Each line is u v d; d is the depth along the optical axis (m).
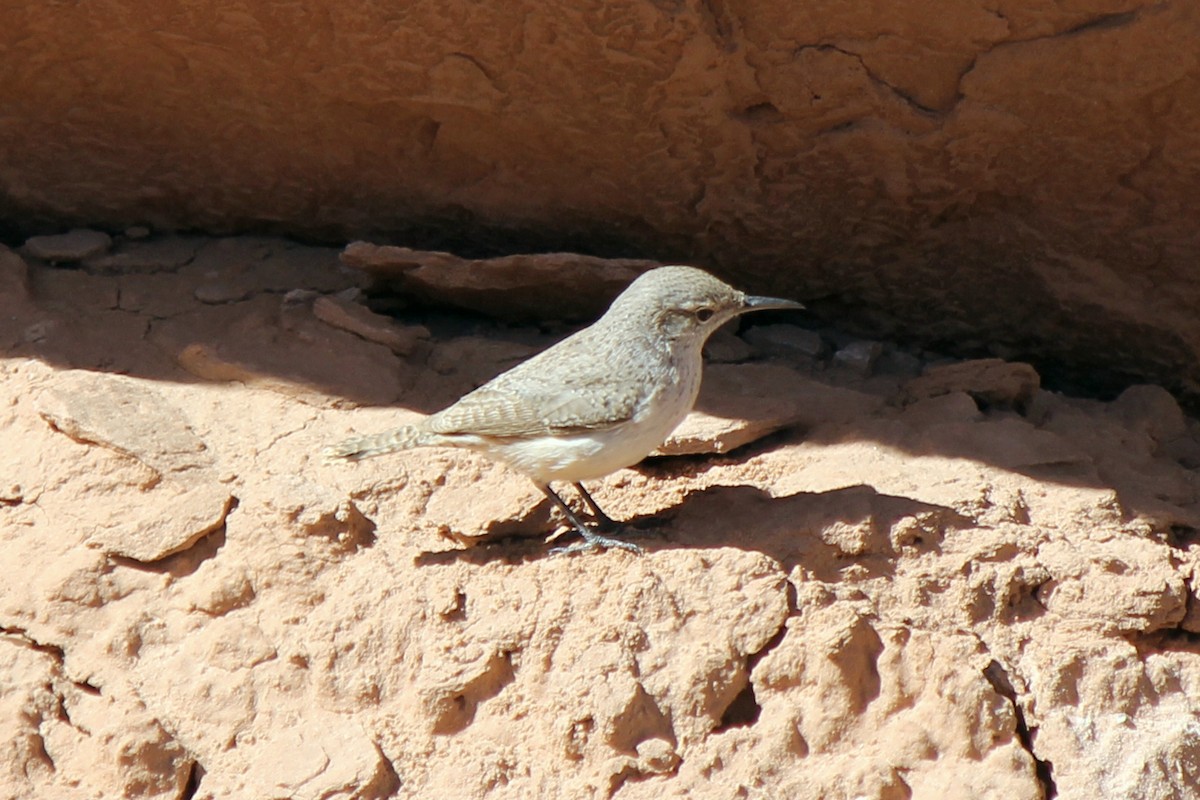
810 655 9.56
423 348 12.77
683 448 11.42
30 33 12.18
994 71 11.29
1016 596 10.12
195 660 9.96
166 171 13.37
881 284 13.19
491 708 9.63
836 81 11.60
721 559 9.93
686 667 9.49
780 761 9.28
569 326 13.41
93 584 10.29
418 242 13.73
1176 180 11.77
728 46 11.49
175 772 9.47
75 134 13.06
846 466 11.34
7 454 11.18
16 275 12.95
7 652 9.97
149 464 10.93
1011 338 13.36
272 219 13.74
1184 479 11.77
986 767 9.26
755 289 13.49
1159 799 9.20
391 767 9.46
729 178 12.46
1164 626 10.14
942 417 11.98
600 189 12.73
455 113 12.35
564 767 9.30
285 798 9.21
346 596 10.17
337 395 11.96
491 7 11.43
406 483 11.06
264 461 11.23
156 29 12.06
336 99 12.48
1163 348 12.89
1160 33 10.82
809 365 13.27
